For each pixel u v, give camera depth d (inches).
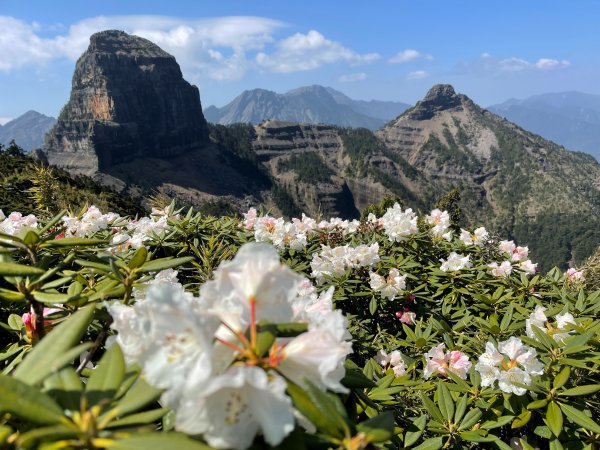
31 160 1245.7
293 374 50.4
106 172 5871.1
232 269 52.7
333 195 7426.2
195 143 7121.1
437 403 116.8
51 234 88.7
